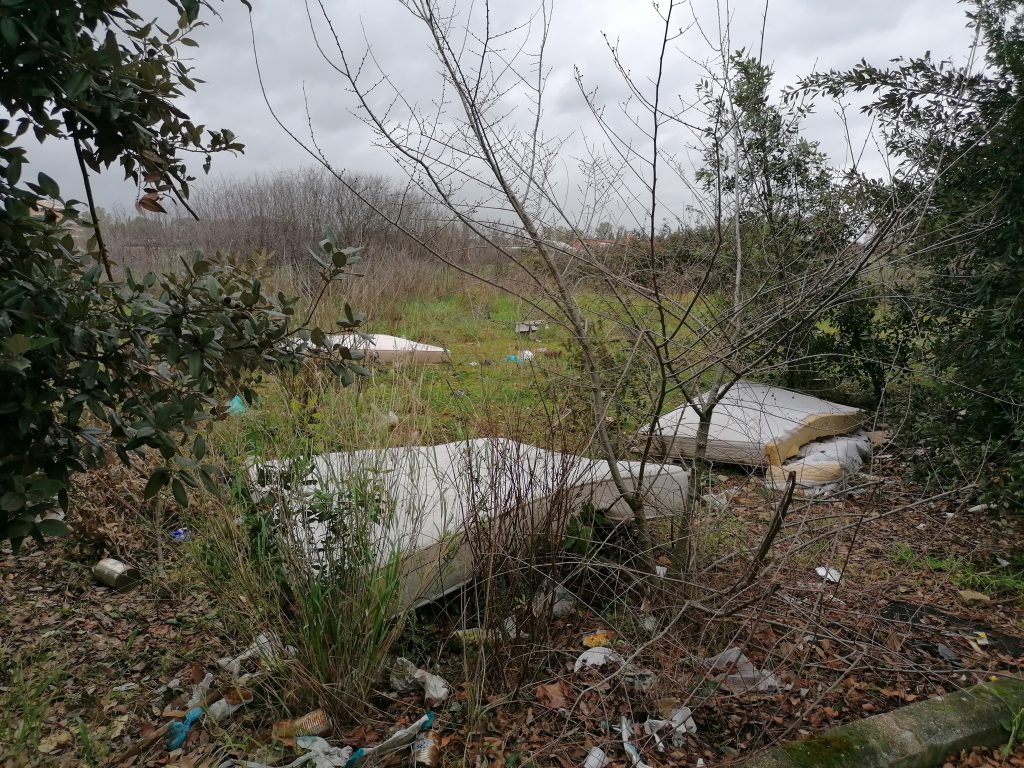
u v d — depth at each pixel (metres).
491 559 2.80
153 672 2.93
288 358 2.45
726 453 4.97
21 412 1.81
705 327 3.28
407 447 3.33
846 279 3.03
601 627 3.19
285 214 13.89
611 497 3.64
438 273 9.77
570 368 4.55
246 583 2.80
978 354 4.73
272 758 2.38
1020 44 4.40
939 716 2.59
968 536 4.25
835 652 3.05
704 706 2.70
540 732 2.58
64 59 1.86
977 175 4.78
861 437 5.82
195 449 2.15
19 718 2.54
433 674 2.83
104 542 3.74
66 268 2.10
